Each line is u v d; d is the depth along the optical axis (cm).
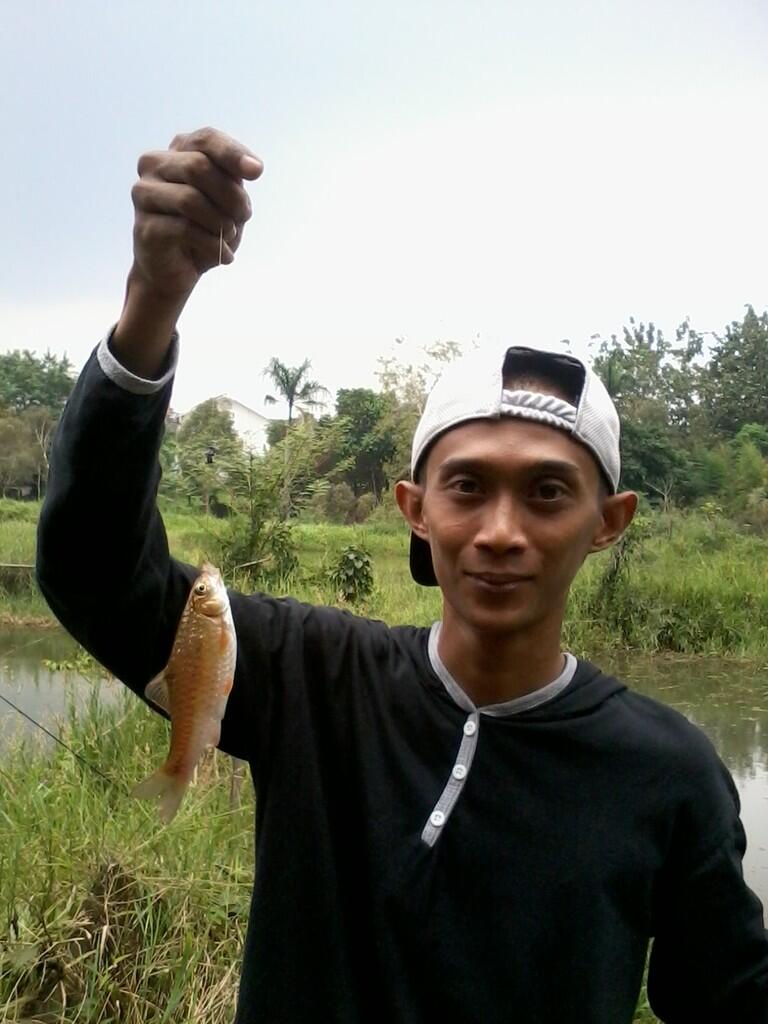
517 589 75
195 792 223
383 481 1741
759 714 416
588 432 76
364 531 935
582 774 77
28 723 304
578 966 72
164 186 68
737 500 1346
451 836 75
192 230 69
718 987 80
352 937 75
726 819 80
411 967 73
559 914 73
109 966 154
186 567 87
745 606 594
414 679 81
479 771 76
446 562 77
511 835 75
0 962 147
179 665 79
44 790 209
